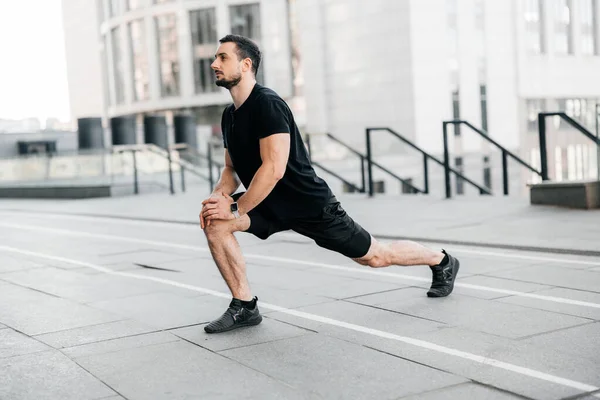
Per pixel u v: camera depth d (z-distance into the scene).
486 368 3.85
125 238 10.58
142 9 61.44
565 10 53.59
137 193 21.89
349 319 5.03
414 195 14.94
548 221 9.48
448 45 48.28
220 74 4.62
